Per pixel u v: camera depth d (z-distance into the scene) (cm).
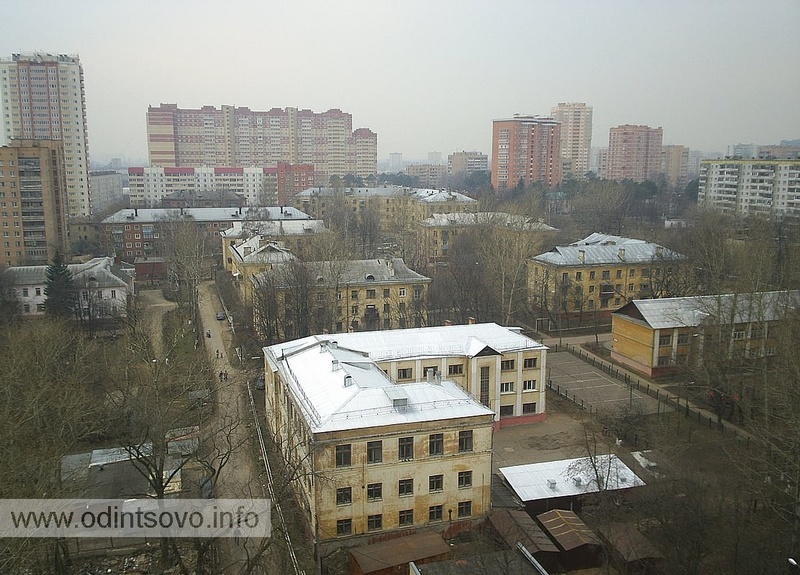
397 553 4494
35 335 7112
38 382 5684
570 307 11350
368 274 10656
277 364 6362
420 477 4953
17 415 5075
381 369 6538
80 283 11162
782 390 5997
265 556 4484
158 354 8788
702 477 5541
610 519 4959
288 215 18238
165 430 5197
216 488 5662
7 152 14788
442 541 4669
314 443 4672
